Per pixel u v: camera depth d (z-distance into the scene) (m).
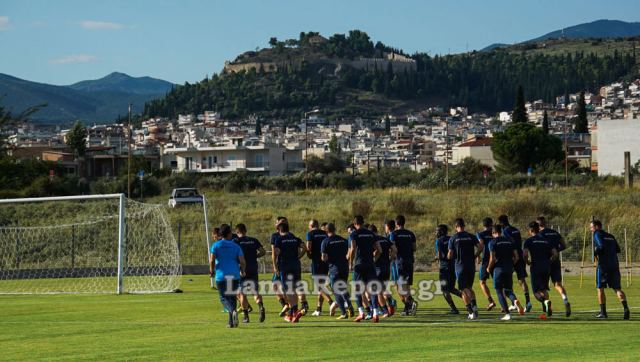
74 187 135.88
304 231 80.44
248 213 92.81
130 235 73.38
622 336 25.91
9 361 22.53
